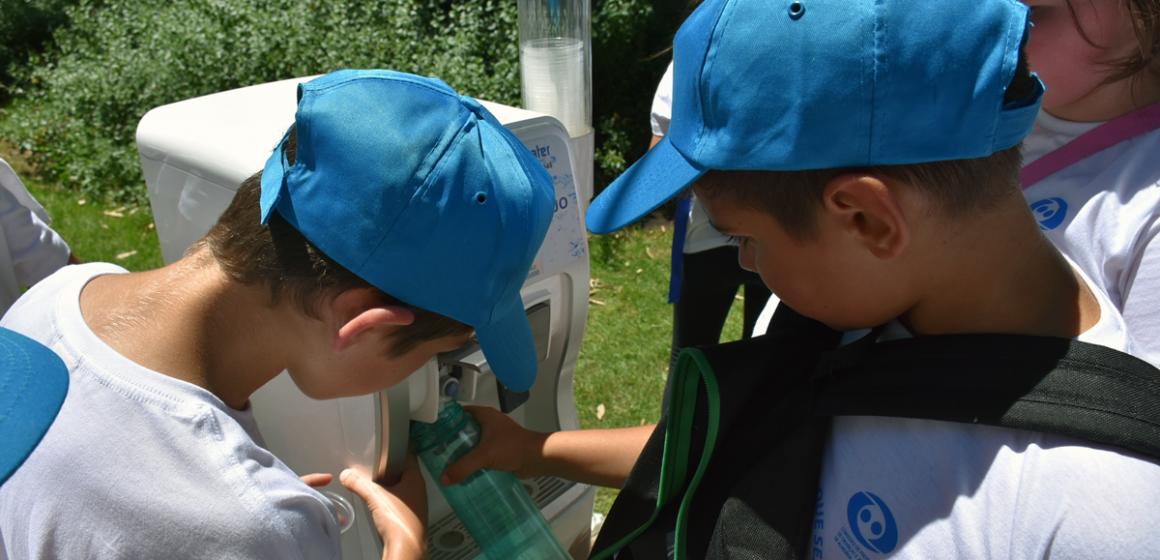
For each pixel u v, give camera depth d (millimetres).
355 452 1229
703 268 2092
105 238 3938
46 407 613
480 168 805
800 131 669
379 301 831
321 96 800
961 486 687
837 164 669
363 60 4316
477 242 811
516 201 825
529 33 1975
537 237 858
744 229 779
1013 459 662
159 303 843
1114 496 596
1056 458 632
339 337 814
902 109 644
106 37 4996
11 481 793
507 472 1354
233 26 4668
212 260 862
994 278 715
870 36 640
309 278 818
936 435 712
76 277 944
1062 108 1234
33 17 6148
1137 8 1072
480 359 1280
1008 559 638
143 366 802
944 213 681
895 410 725
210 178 1196
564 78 1992
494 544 1298
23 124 4766
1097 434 618
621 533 995
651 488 980
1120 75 1114
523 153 877
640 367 3094
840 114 653
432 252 801
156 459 768
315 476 1200
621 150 4379
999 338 706
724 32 702
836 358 810
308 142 794
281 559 789
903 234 668
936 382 708
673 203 4258
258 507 777
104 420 775
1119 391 635
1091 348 668
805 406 874
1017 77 666
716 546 844
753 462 896
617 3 4293
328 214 791
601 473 1236
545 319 1391
